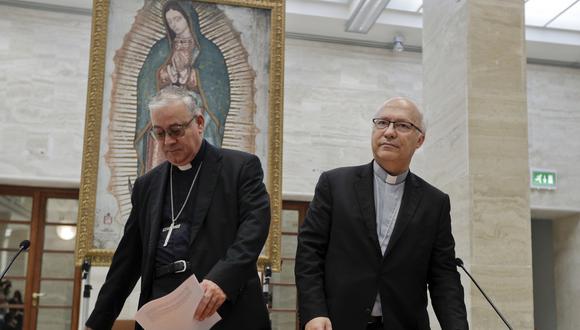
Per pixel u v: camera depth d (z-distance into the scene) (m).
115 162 5.94
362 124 9.92
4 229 9.10
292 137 9.69
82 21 9.22
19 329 8.88
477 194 5.32
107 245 5.77
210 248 3.05
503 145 5.45
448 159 5.74
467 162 5.37
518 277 5.25
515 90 5.56
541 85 10.78
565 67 10.88
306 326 3.06
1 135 8.78
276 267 5.83
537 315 11.67
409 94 10.13
